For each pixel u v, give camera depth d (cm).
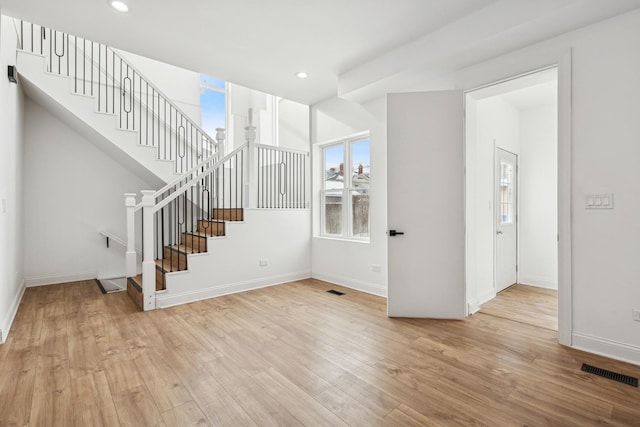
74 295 391
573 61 241
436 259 316
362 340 264
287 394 188
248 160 439
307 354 238
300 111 604
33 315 321
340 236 471
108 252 482
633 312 220
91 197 470
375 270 402
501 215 427
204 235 434
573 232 245
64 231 451
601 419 164
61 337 267
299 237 481
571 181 244
